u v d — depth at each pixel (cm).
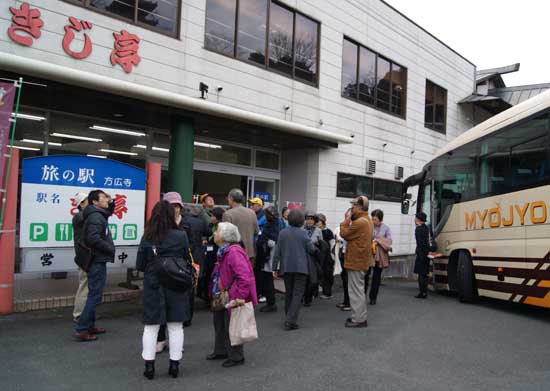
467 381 486
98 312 741
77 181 755
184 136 1003
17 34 769
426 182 1209
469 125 2183
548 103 750
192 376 489
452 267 1039
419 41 1808
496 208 868
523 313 845
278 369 516
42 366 502
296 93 1270
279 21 1235
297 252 690
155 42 951
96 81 816
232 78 1102
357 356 568
